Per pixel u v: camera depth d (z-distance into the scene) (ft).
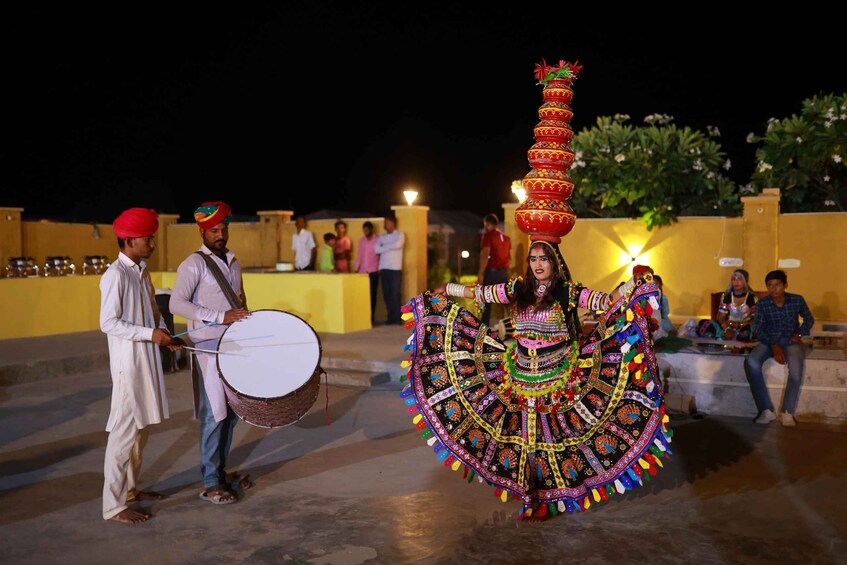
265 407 15.69
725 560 14.14
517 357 16.03
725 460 19.94
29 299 36.06
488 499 17.22
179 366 31.68
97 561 14.07
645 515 16.28
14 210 48.70
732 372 24.63
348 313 38.06
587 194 42.98
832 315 36.40
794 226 36.88
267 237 52.49
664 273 39.55
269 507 16.71
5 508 16.60
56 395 26.94
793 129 42.60
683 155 42.27
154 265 56.95
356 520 15.99
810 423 23.57
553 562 14.08
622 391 15.76
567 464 15.87
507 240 37.50
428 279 60.44
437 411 16.52
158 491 17.61
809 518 16.08
